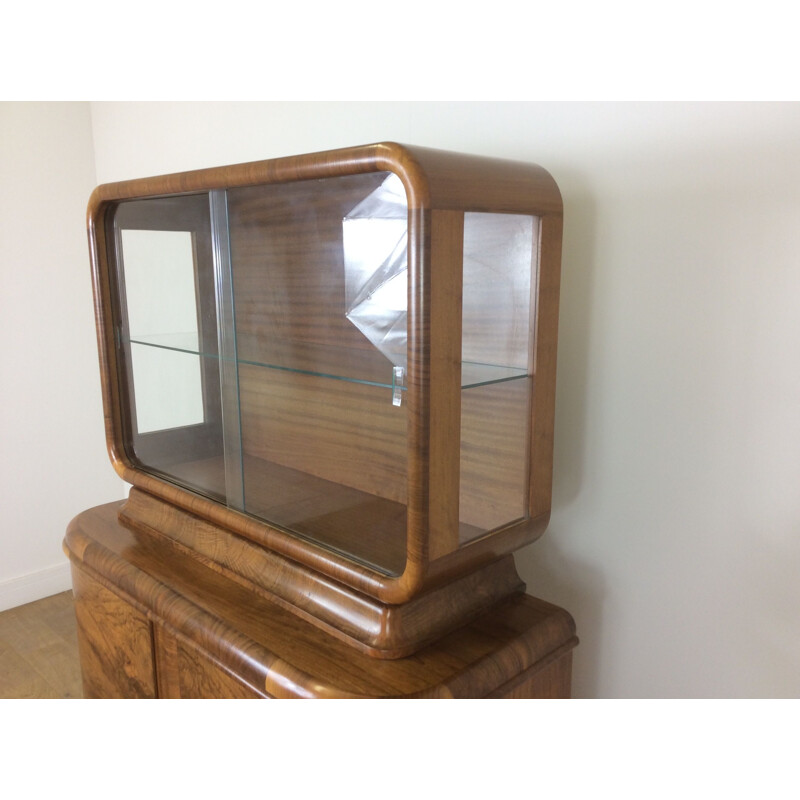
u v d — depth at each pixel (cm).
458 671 83
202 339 108
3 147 196
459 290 78
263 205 95
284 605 96
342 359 88
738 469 90
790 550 87
